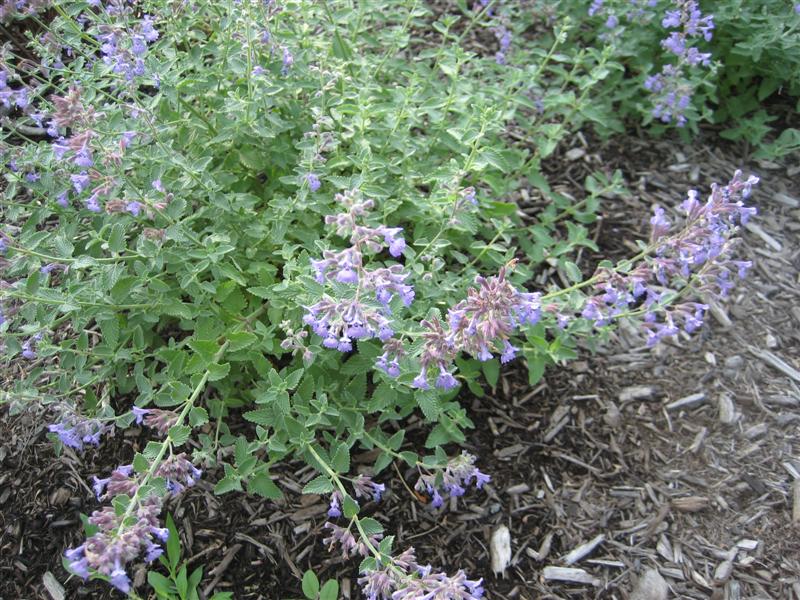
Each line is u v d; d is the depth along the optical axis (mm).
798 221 813
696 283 640
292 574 554
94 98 585
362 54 821
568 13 897
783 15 812
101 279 529
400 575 441
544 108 804
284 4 638
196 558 556
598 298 532
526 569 567
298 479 601
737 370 691
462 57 664
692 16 751
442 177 572
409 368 493
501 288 439
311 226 613
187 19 644
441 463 535
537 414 657
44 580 543
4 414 618
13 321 614
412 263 575
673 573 564
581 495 608
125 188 532
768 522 590
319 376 568
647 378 686
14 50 799
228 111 587
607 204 822
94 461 598
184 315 550
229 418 623
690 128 892
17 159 580
